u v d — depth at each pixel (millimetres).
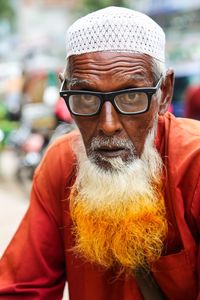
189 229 1575
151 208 1543
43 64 12484
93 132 1505
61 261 1765
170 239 1600
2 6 37375
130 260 1582
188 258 1575
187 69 8102
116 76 1454
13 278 1710
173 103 7602
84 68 1474
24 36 30797
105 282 1688
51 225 1710
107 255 1617
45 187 1717
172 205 1572
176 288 1613
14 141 7211
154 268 1607
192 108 4391
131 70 1460
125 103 1474
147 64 1486
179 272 1586
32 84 8516
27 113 7270
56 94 7742
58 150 1729
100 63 1460
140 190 1521
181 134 1610
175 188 1555
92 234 1580
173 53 8758
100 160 1513
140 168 1525
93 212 1572
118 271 1669
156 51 1516
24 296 1711
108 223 1566
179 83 7914
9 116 7824
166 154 1601
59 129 5586
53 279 1753
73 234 1680
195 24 12289
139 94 1479
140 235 1554
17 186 6855
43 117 6676
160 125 1651
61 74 1606
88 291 1701
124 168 1505
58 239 1728
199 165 1546
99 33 1459
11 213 5320
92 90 1475
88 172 1539
